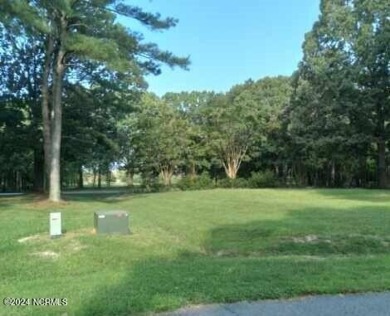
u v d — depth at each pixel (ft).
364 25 138.72
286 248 42.22
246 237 46.29
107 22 82.53
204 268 29.22
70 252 37.06
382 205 74.54
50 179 88.02
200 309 21.02
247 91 183.52
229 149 169.99
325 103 143.64
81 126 108.58
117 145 116.26
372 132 141.49
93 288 24.09
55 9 76.69
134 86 111.45
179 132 165.68
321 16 149.59
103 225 43.80
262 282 24.95
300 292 23.26
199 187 148.05
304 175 172.45
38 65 105.50
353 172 162.91
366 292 23.58
